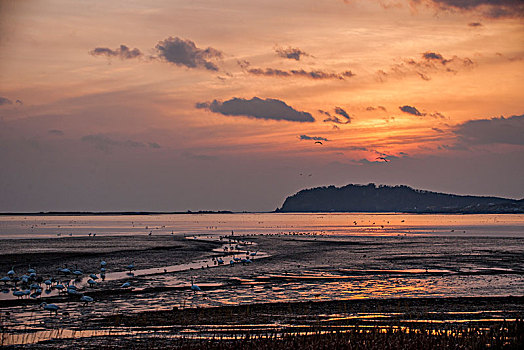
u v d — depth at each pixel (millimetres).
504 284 51344
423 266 66938
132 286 51250
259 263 71312
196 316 37469
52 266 67625
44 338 31250
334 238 133500
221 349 27750
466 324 35000
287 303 41969
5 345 29547
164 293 47125
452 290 47906
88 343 30016
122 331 33188
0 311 39406
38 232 182625
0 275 60281
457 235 147250
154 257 80000
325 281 54062
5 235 157500
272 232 175125
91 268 66000
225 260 76062
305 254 85125
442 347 27875
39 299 44375
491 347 28094
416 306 40781
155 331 33188
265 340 29250
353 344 28297
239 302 42656
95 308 40531
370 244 109125
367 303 41875
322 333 32156
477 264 69000
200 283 53125
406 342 28641
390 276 57656
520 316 37281
